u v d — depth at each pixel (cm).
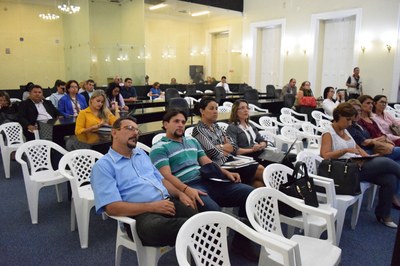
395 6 850
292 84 971
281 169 242
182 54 1419
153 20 1309
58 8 976
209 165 241
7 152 405
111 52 967
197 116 414
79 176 267
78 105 509
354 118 297
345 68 997
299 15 1070
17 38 957
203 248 146
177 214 192
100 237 262
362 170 285
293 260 144
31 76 995
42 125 415
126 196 196
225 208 254
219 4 1168
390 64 873
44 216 300
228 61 1373
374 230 282
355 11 930
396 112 658
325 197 246
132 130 201
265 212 188
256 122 506
